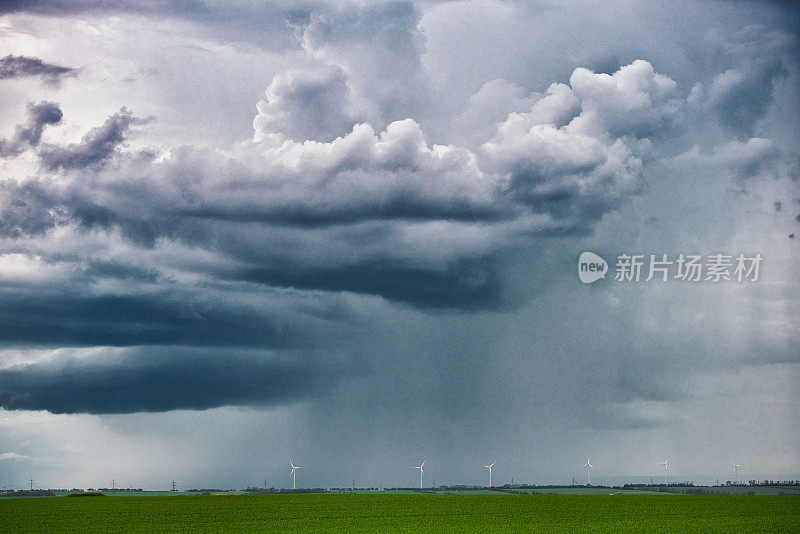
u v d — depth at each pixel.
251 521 59.56
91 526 55.66
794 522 54.00
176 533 50.03
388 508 75.12
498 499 92.56
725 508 70.62
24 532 51.22
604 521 56.94
